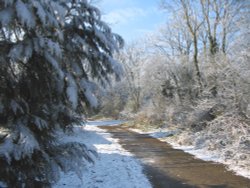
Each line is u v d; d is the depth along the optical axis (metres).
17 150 4.25
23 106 4.68
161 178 8.17
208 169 9.18
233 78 11.75
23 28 4.36
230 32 17.38
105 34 5.66
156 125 24.17
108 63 5.67
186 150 12.93
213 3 17.75
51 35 4.69
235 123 11.31
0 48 4.50
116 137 19.36
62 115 5.39
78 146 5.48
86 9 5.52
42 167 4.81
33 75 4.82
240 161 9.45
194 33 18.44
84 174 8.26
